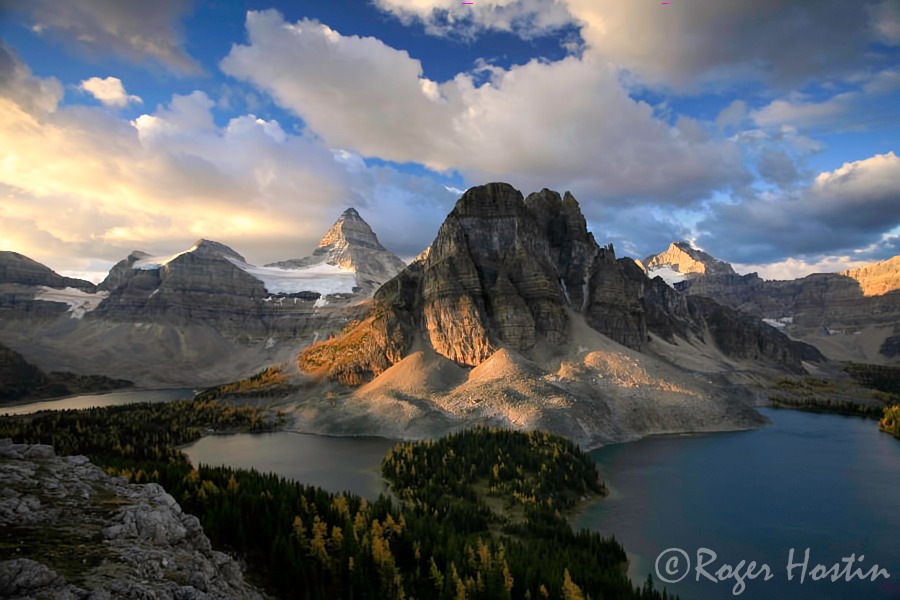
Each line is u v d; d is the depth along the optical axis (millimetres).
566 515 83375
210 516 52594
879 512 85062
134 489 46094
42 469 46062
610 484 100188
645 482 101438
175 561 35625
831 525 79562
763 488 97438
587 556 63250
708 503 89250
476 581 51406
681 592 60219
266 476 75250
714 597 59219
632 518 82438
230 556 46969
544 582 52719
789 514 83938
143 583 30844
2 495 38906
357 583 48531
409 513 70375
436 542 59781
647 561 67750
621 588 54531
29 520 36156
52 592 27203
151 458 104500
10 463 46156
